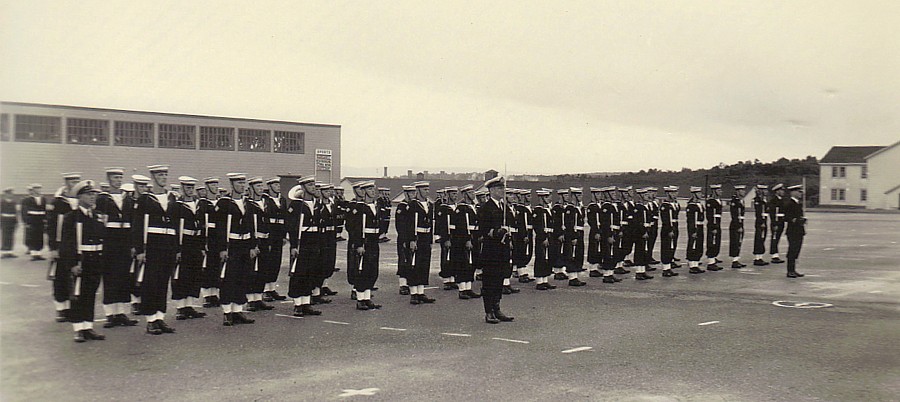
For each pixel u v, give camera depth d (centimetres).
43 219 1953
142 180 1027
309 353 904
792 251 1739
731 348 934
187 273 1144
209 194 1190
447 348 935
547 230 1555
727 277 1759
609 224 1648
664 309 1261
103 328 1068
